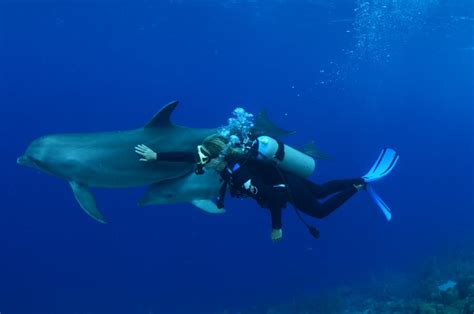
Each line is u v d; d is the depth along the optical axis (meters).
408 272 21.88
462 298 13.97
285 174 5.45
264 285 26.25
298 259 30.59
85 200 6.66
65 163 6.61
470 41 36.28
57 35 40.06
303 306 19.16
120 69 62.50
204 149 5.04
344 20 31.23
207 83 77.75
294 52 48.09
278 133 7.56
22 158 6.87
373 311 17.02
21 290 37.66
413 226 35.28
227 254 42.69
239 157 5.01
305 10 29.41
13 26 35.84
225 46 45.88
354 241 33.41
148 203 7.14
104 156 6.64
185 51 48.59
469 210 41.84
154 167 6.80
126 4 28.69
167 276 35.50
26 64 57.22
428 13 27.28
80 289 35.19
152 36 40.44
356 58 48.16
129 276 38.81
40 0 27.75
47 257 59.66
